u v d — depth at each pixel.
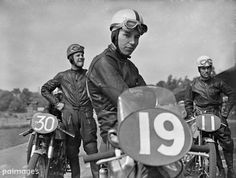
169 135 1.95
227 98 4.87
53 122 4.04
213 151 3.95
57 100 4.53
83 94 4.51
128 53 2.73
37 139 4.08
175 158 1.89
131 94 2.25
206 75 4.75
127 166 2.23
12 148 6.95
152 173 2.09
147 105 2.21
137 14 2.72
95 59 2.75
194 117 4.44
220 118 4.52
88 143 4.45
